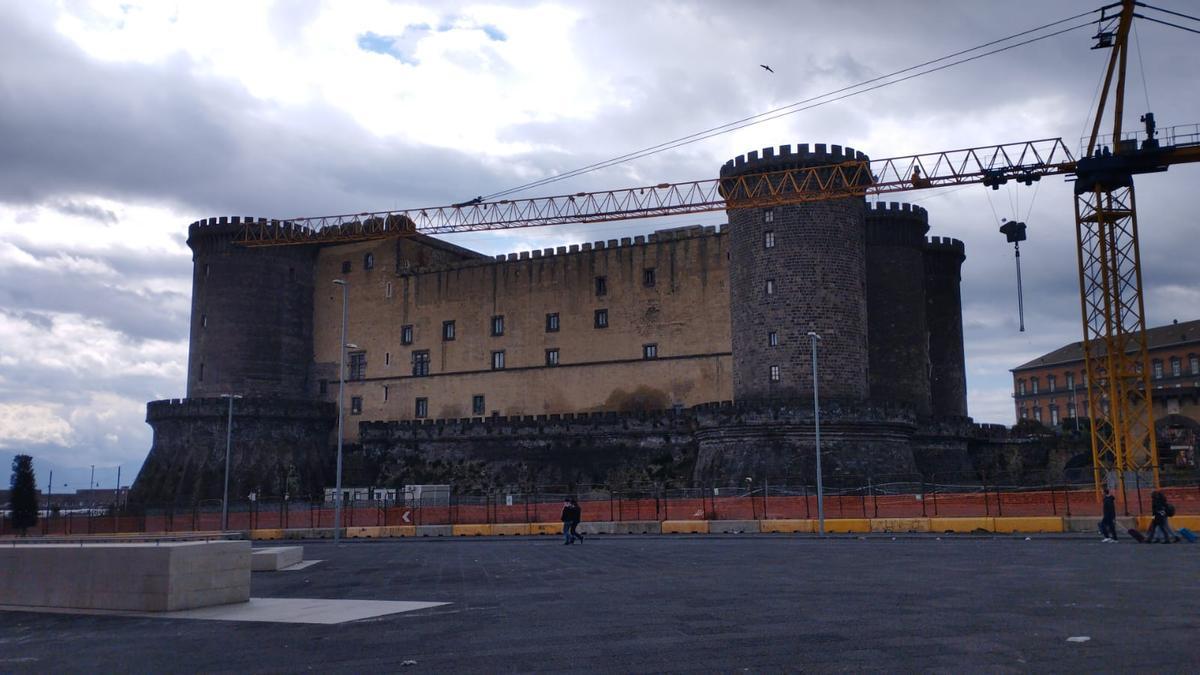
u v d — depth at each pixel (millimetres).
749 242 85125
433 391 109500
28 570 25516
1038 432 106438
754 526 60469
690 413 90062
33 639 20516
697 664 15898
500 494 88812
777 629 19125
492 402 106062
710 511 66375
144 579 24109
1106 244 71750
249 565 25828
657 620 20688
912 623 19500
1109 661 15414
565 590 27141
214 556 24875
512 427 100250
